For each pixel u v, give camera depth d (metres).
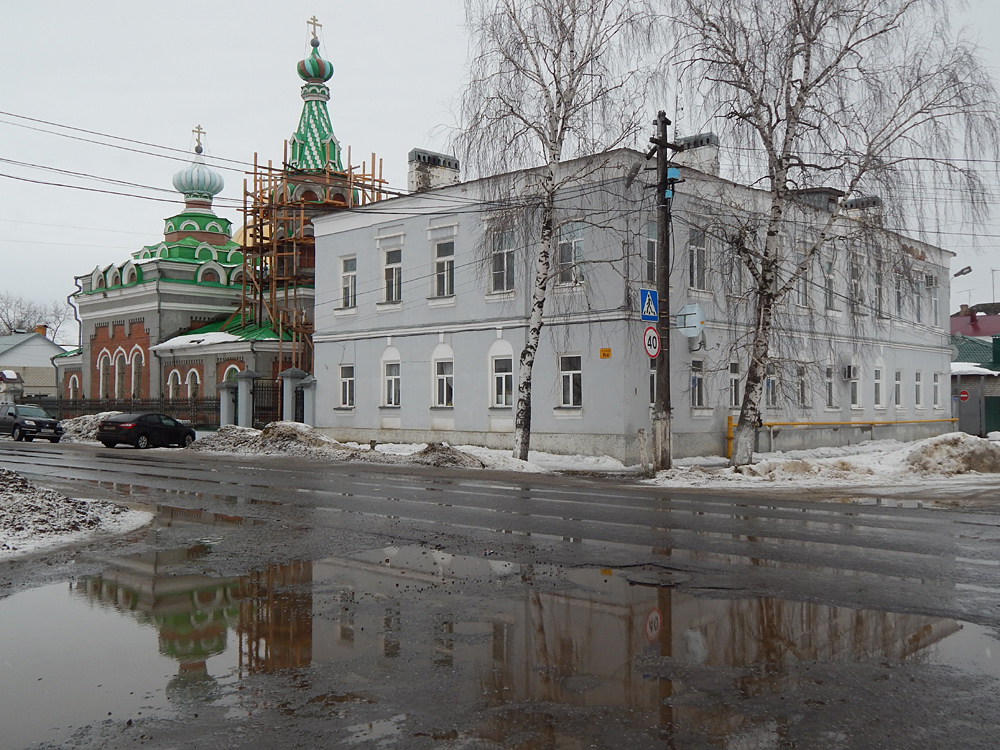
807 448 31.41
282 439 28.89
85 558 9.37
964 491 16.89
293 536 10.78
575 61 22.25
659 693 5.08
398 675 5.42
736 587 7.83
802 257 27.44
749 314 28.67
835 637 6.22
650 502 14.68
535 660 5.71
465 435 29.14
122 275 51.00
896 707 4.84
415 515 12.73
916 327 38.94
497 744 4.36
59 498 12.37
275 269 42.69
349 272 33.84
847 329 32.56
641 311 20.36
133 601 7.43
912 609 7.02
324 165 44.41
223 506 13.83
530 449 26.98
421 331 30.59
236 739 4.44
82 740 4.44
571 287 26.09
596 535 10.82
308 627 6.56
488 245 24.84
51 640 6.25
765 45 20.11
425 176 34.09
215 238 52.81
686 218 25.92
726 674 5.41
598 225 23.17
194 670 5.55
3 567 8.88
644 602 7.28
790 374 23.33
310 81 45.25
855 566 8.79
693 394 27.14
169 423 33.75
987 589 7.74
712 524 11.83
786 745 4.34
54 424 37.72
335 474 20.45
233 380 38.78
